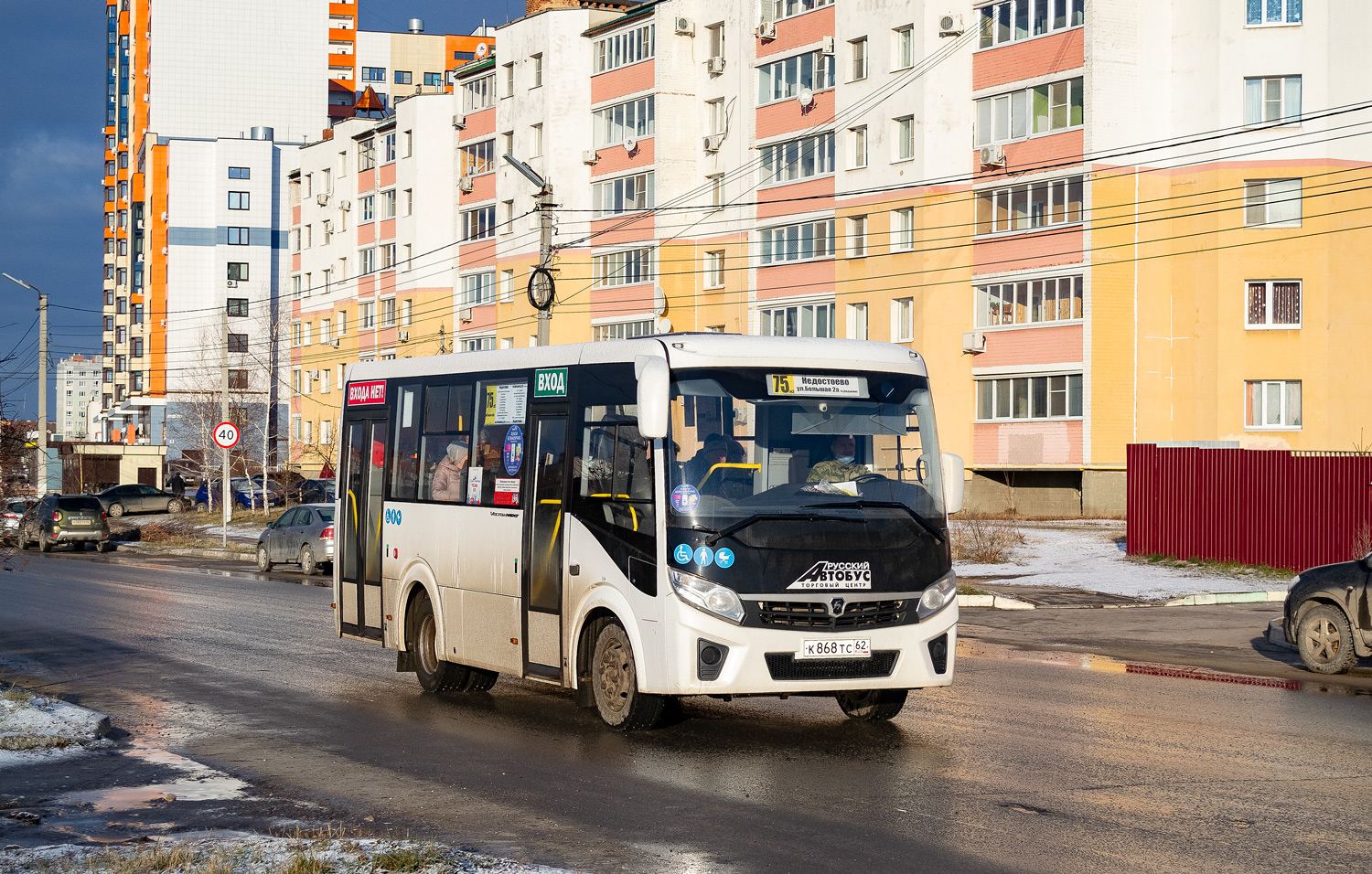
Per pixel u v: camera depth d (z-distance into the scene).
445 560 12.76
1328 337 42.56
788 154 53.97
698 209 58.38
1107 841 7.23
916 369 10.80
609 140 61.38
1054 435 45.34
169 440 106.88
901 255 49.38
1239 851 7.03
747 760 9.52
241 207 109.38
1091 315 44.31
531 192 64.44
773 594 9.80
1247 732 10.59
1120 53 44.31
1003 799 8.23
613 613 10.60
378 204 77.44
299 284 88.75
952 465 10.62
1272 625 17.78
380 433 14.23
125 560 37.03
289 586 26.97
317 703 12.39
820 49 52.44
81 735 10.24
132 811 8.07
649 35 59.19
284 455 90.81
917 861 6.86
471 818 7.84
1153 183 44.38
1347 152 42.66
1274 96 43.06
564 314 62.69
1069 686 13.37
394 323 76.25
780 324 54.50
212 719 11.52
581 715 11.66
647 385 9.88
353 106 116.75
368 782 8.91
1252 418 43.31
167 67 111.94
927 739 10.31
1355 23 42.56
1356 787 8.55
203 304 109.38
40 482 46.06
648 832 7.48
